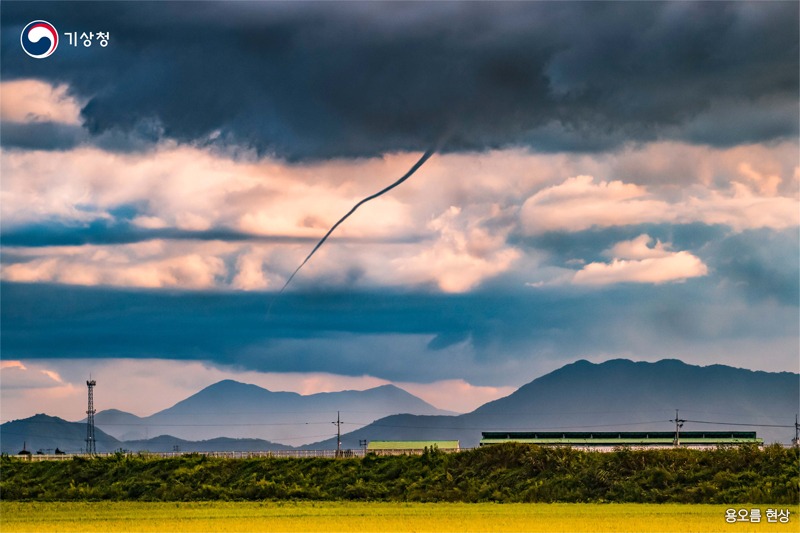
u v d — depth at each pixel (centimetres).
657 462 8644
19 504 8550
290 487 9156
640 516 6644
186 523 6488
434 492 8731
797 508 7200
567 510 7262
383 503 8338
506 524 6172
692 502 7944
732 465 8450
